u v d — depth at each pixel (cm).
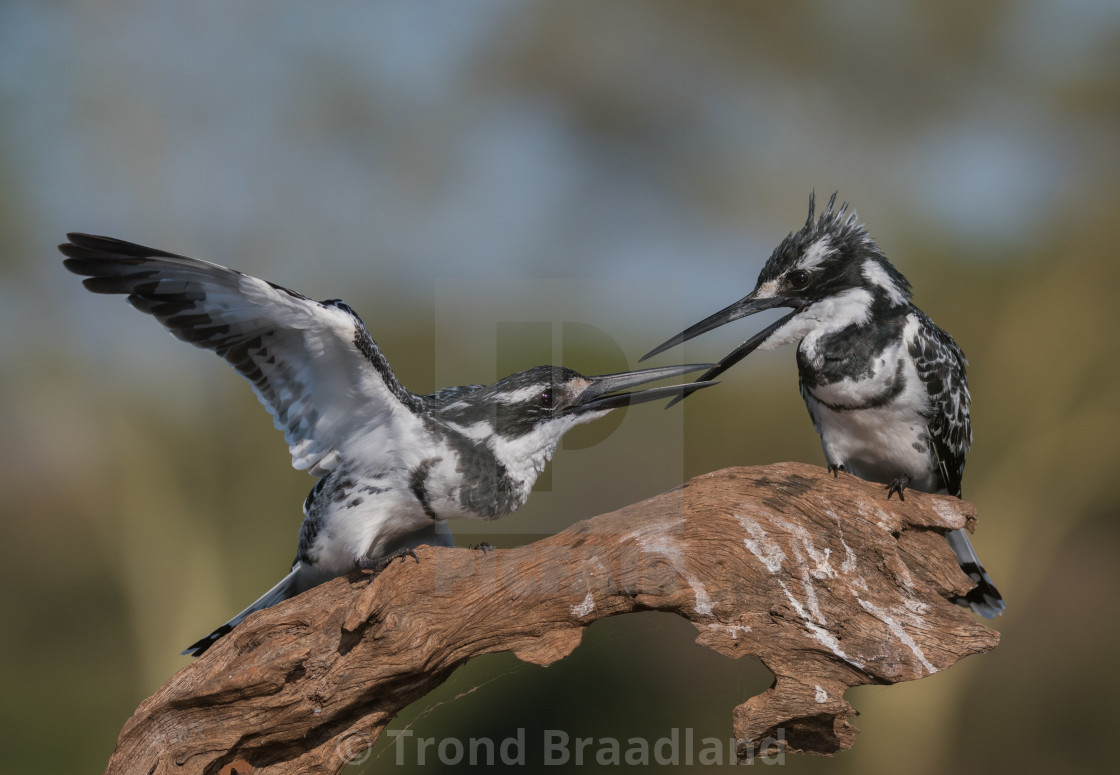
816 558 614
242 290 553
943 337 796
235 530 1853
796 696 611
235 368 609
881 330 722
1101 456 1653
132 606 1811
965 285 1758
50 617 1903
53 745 1594
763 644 613
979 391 1717
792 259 756
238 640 565
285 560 1828
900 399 713
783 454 1698
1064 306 1698
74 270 556
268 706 563
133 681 1759
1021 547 1672
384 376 602
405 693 597
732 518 618
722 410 1706
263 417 1867
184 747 568
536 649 611
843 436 750
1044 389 1681
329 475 646
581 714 1223
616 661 1233
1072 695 1556
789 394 1697
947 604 612
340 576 627
